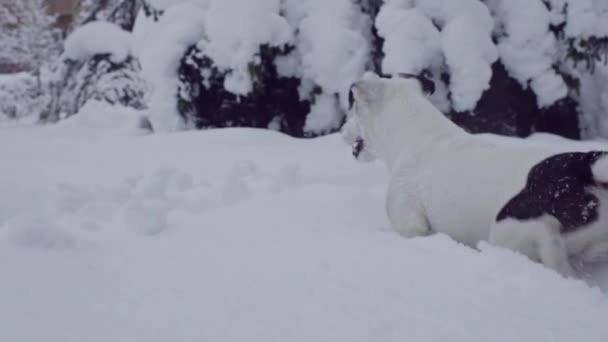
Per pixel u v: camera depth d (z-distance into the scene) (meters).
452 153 3.16
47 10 24.19
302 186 4.48
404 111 3.54
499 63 7.31
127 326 1.80
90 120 9.55
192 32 7.86
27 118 12.73
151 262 2.43
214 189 4.14
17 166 5.16
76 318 1.86
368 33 7.72
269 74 7.79
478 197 2.86
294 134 8.23
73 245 2.67
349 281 2.18
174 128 8.05
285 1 7.79
